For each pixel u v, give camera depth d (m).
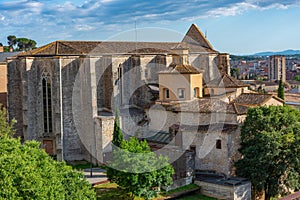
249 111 54.09
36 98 61.03
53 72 59.47
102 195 47.00
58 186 32.38
